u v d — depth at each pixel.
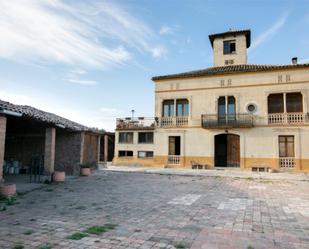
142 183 14.32
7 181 13.30
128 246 4.87
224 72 23.56
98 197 9.94
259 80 22.80
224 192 11.50
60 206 8.30
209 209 8.05
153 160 27.94
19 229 5.86
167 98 25.61
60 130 17.09
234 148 24.16
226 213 7.55
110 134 33.41
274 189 12.56
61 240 5.16
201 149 24.03
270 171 21.25
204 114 24.06
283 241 5.23
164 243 5.04
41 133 17.12
